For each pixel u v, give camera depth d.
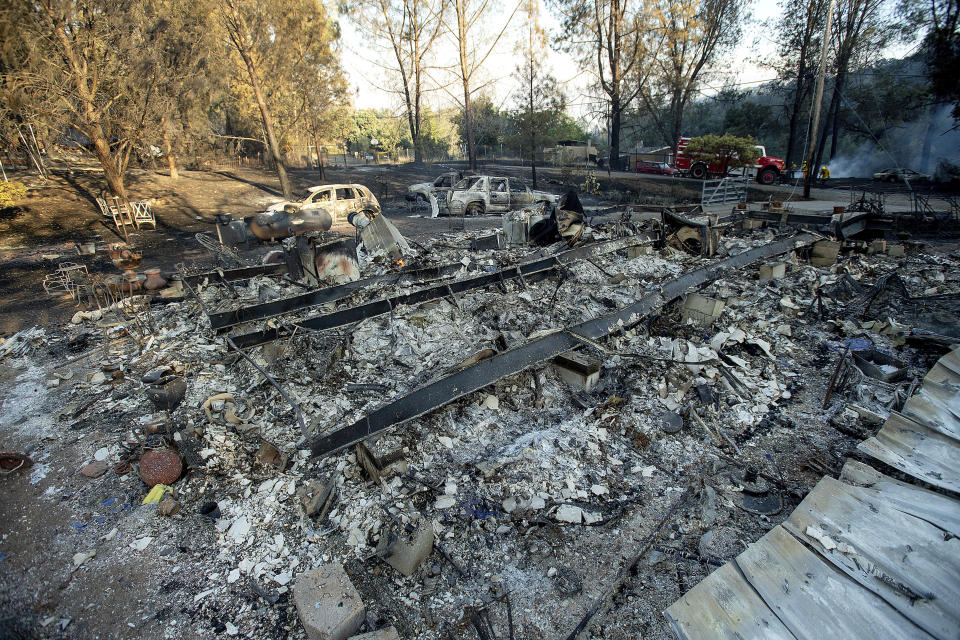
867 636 2.52
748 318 7.46
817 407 5.35
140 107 15.16
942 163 28.05
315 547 3.44
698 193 23.88
